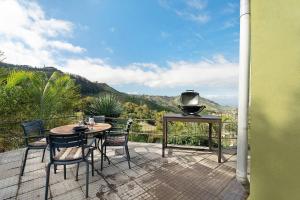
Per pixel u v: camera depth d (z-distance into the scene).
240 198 2.62
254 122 1.25
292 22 1.08
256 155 1.25
